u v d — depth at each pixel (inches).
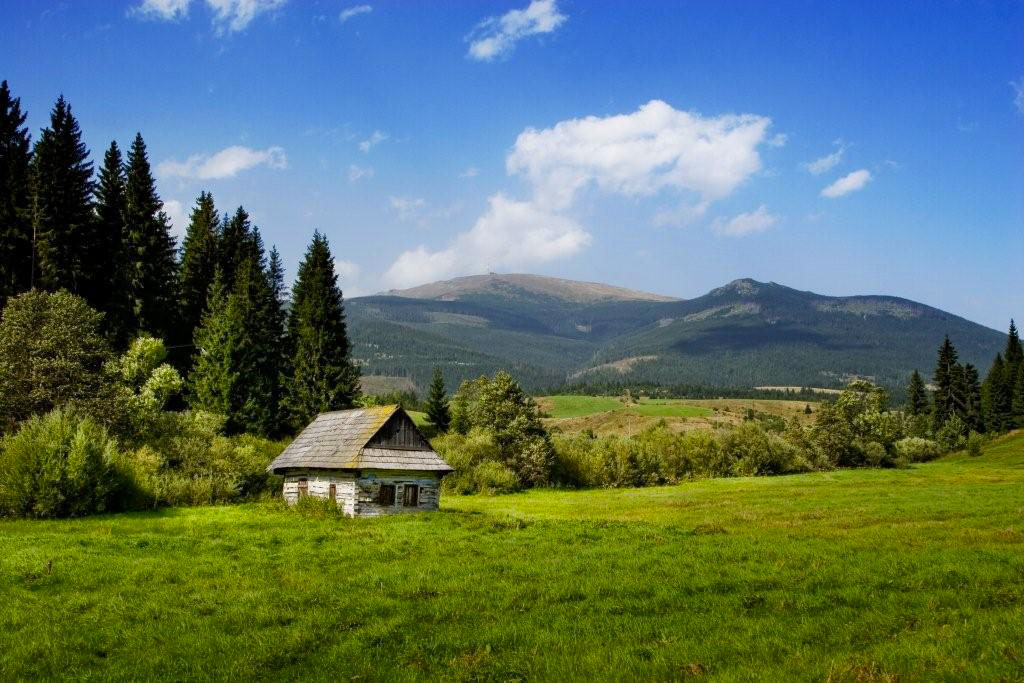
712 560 834.8
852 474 4030.5
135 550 930.7
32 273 2672.2
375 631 560.4
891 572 729.0
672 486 3366.1
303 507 1550.2
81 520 1282.0
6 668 494.3
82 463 1342.3
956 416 6136.8
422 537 1087.0
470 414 3750.0
